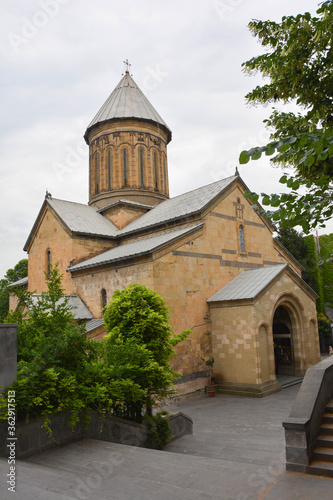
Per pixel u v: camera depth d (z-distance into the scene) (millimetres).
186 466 6086
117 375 8305
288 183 4375
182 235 17438
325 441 6191
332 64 6418
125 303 10516
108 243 23844
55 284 8766
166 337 10570
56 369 7258
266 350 16797
